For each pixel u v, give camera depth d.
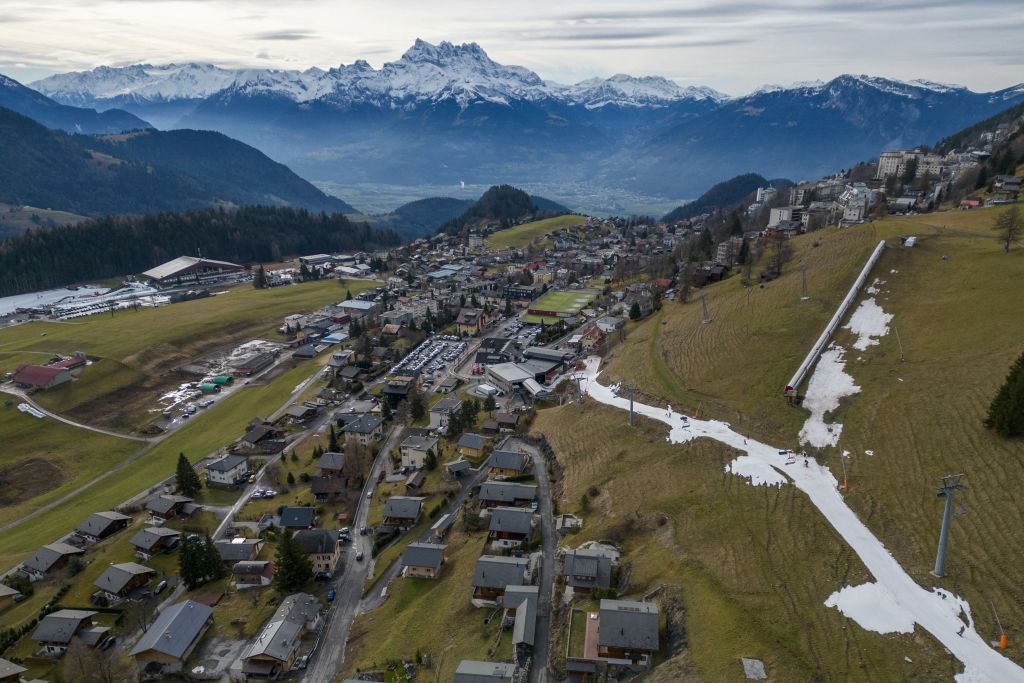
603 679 72.94
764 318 158.25
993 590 73.69
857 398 119.06
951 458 95.94
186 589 114.38
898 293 151.12
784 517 91.75
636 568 89.12
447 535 118.62
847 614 73.50
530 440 147.62
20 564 125.94
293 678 90.31
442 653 85.44
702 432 121.00
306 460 161.12
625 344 188.62
